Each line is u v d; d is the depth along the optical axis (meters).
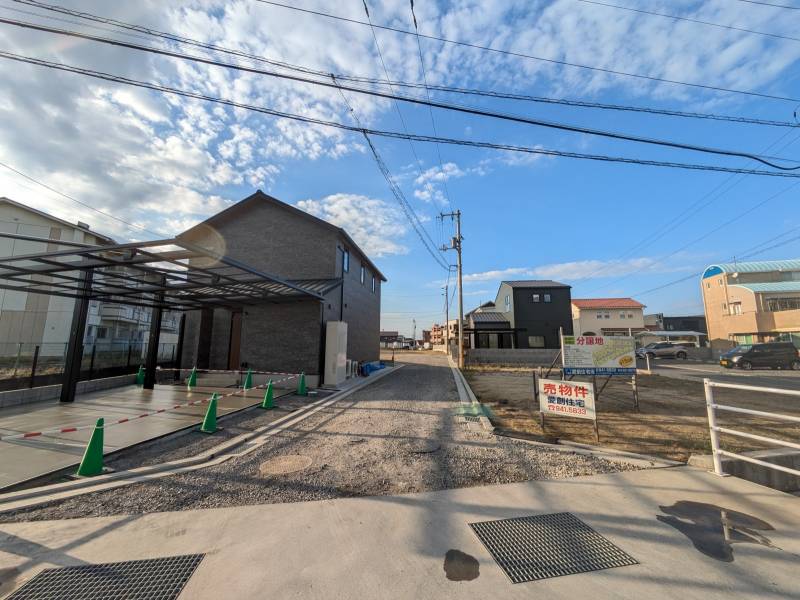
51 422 6.63
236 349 13.82
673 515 3.18
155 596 2.19
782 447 5.07
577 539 2.80
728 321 30.09
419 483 3.94
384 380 13.88
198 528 3.00
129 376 11.88
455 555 2.59
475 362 22.98
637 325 39.09
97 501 3.53
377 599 2.14
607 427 6.30
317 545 2.73
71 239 21.47
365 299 18.78
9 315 18.98
